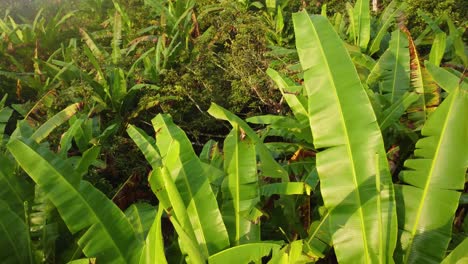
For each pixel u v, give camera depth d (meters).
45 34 10.05
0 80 8.47
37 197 3.13
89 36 8.80
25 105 6.69
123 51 8.73
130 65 8.17
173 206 2.48
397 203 2.69
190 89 7.03
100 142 5.38
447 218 2.53
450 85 3.80
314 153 4.14
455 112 2.68
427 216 2.57
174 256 2.90
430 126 2.77
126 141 5.71
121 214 2.50
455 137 2.64
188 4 10.48
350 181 2.63
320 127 2.76
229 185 2.92
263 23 8.73
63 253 3.00
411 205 2.65
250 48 7.74
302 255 2.63
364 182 2.59
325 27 2.90
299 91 4.66
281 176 3.19
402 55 4.55
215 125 6.74
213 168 3.37
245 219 2.83
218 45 9.20
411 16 8.09
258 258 2.42
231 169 2.94
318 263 3.09
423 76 4.17
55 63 7.80
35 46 9.62
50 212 3.10
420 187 2.66
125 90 6.66
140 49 8.85
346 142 2.67
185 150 2.84
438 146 2.69
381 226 2.39
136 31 10.31
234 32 9.33
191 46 8.92
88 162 3.51
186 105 6.88
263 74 6.93
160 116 3.15
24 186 3.21
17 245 2.54
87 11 12.34
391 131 4.00
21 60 9.46
